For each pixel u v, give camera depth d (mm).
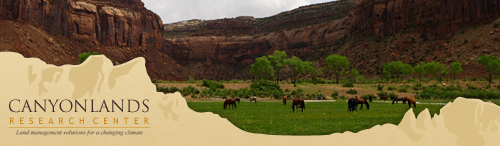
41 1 116938
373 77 115000
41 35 109312
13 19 102875
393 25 135750
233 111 24875
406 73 93562
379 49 131125
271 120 18219
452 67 84688
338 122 17969
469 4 115938
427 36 121375
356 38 150125
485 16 112312
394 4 138250
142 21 178250
